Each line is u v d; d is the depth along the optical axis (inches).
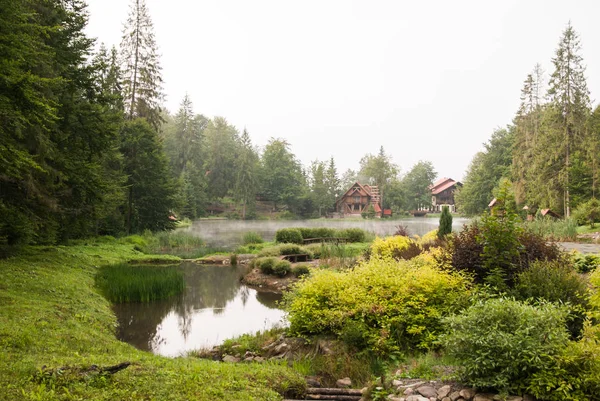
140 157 1217.4
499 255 309.4
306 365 274.7
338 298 309.0
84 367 200.5
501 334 186.5
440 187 4045.3
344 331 287.3
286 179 3329.2
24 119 352.5
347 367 262.7
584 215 1120.8
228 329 417.7
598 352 174.2
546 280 273.9
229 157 3287.4
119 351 283.6
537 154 1577.3
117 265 676.7
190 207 2554.1
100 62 647.8
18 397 162.2
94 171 607.8
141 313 471.5
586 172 1330.0
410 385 205.0
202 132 3612.2
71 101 587.5
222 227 2094.0
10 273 443.8
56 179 553.9
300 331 315.9
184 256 942.4
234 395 196.2
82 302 416.8
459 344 199.3
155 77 1382.9
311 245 937.5
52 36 586.9
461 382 196.2
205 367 235.3
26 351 236.2
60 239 802.8
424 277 304.7
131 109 1321.4
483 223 323.3
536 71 2026.3
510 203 316.2
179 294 573.0
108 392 178.9
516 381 183.0
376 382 212.5
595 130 1444.4
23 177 468.4
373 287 311.4
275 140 3540.8
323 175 3508.9
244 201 3021.7
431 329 279.7
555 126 1430.9
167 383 197.8
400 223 2425.0
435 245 566.9
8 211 476.7
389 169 3597.4
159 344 365.4
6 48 329.7
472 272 325.4
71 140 590.6
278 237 1098.1
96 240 992.9
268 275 687.7
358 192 3368.6
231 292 607.2
